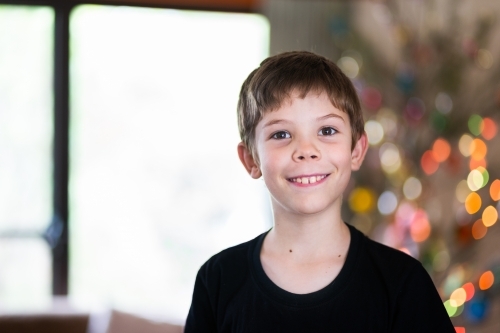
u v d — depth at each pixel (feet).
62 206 10.91
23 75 10.76
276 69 3.75
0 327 8.07
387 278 3.57
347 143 3.67
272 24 10.55
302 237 3.67
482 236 8.27
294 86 3.61
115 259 11.15
